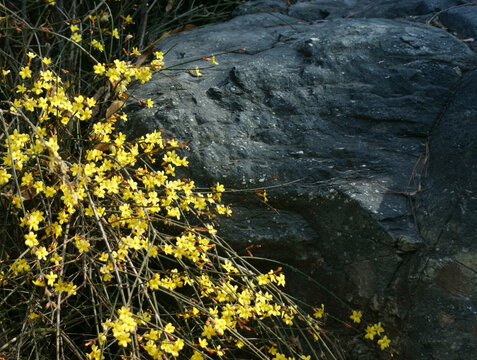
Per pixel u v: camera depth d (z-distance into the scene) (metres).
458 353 2.07
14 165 1.99
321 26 3.13
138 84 2.85
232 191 2.39
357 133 2.57
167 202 2.16
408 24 3.01
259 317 2.42
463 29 2.92
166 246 2.07
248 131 2.61
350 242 2.32
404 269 2.20
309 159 2.50
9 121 2.56
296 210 2.43
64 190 1.91
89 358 1.89
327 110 2.64
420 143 2.48
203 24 3.87
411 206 2.29
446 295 2.11
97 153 2.17
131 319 1.78
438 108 2.55
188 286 2.49
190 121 2.61
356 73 2.73
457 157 2.29
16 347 2.04
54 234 2.10
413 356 2.15
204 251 2.17
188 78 2.85
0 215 2.40
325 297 2.38
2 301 2.05
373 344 2.27
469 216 2.12
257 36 3.20
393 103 2.60
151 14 3.78
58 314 1.92
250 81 2.75
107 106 2.68
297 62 2.83
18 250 2.26
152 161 2.31
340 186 2.37
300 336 2.40
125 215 2.03
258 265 2.47
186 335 2.23
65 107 2.12
